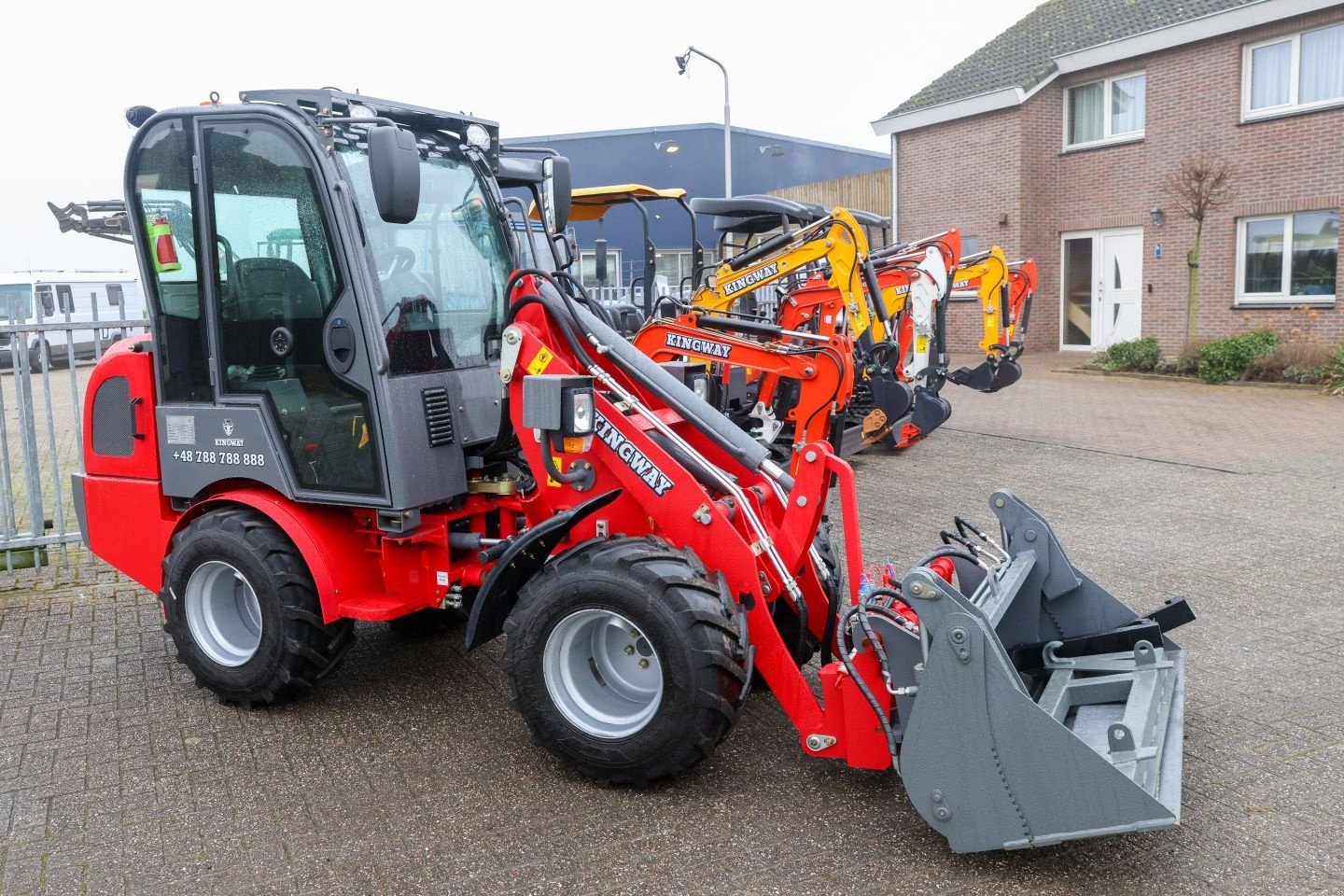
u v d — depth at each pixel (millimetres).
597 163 22266
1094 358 16344
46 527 7289
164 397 4465
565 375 3680
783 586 3768
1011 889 2949
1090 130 18219
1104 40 17672
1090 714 3508
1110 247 18047
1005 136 18547
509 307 4004
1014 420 11742
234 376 4270
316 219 3971
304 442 4125
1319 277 15109
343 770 3789
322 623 4203
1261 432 10250
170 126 4219
